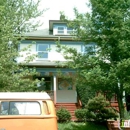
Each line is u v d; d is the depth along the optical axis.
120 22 17.16
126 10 17.61
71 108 26.31
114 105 26.33
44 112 10.77
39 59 29.95
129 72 16.73
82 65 18.30
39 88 29.61
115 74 16.70
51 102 11.02
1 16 18.11
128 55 17.34
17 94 11.04
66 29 31.72
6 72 16.41
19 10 25.05
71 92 29.75
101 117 21.62
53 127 10.62
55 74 27.81
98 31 18.30
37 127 10.53
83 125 21.17
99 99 21.97
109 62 18.11
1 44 16.38
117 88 18.16
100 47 18.48
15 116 10.55
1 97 10.82
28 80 17.19
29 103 10.88
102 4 17.69
